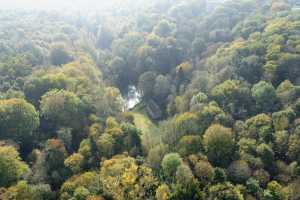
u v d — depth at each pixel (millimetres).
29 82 102500
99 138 87000
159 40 151750
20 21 165875
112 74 144375
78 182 70562
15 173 69875
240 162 73312
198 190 66125
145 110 125062
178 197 65438
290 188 65750
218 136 77188
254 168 73375
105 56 156875
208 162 73438
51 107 91062
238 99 95375
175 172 70625
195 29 164750
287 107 84500
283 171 72000
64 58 132125
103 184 69312
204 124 87375
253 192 67625
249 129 82188
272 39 109500
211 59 120688
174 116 104750
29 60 118562
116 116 105625
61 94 93188
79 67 119062
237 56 111250
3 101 85562
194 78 117188
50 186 73500
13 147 75062
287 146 75000
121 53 154750
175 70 135500
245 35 132375
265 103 89938
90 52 156250
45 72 111312
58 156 79562
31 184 71812
